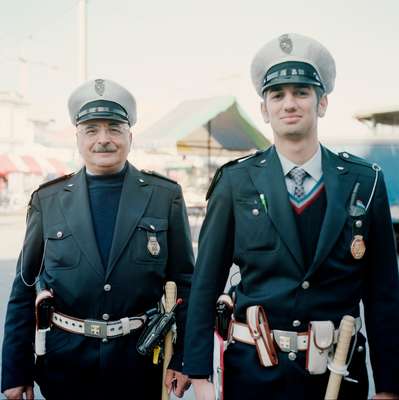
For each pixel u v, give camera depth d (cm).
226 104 1048
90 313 178
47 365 182
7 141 2459
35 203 196
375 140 839
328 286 147
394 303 153
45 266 186
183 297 193
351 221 149
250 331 149
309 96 150
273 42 155
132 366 179
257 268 152
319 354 144
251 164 160
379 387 154
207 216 164
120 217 185
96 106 186
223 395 156
